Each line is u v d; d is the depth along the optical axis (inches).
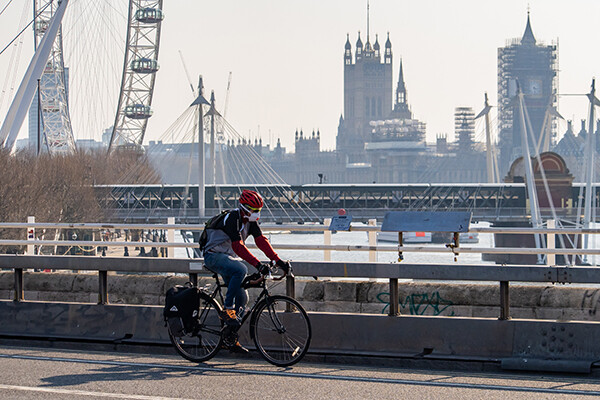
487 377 467.5
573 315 585.3
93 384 450.6
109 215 5457.7
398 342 508.4
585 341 475.8
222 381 458.3
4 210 3796.8
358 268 511.8
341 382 454.0
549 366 473.4
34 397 421.4
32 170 4252.0
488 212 6387.8
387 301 627.5
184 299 508.7
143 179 7278.5
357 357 509.7
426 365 496.7
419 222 538.0
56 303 582.9
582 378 464.4
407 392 427.8
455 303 609.3
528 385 443.8
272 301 495.2
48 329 579.8
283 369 492.4
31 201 4030.5
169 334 515.5
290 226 685.3
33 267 580.1
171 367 498.6
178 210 5826.8
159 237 3348.9
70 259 569.9
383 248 619.8
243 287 496.1
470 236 6008.9
